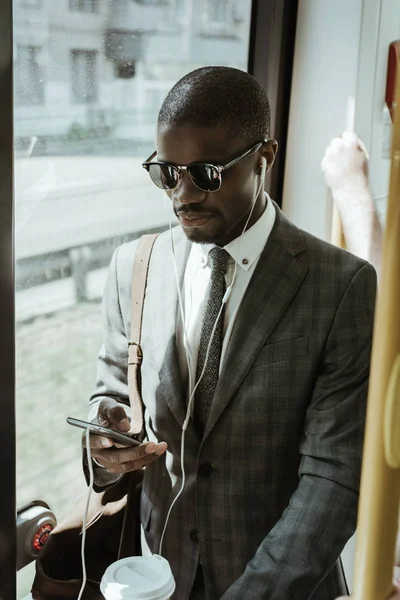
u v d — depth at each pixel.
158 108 1.81
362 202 1.78
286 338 1.24
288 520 1.20
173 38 1.77
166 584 1.10
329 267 1.27
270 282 1.26
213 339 1.28
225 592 1.19
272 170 1.94
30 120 1.53
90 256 1.75
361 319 1.24
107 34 1.63
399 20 1.77
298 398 1.24
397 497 0.55
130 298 1.40
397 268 0.51
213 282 1.29
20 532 1.63
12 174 1.33
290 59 1.91
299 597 1.16
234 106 1.16
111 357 1.45
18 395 1.65
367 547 0.56
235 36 1.87
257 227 1.27
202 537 1.30
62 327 1.72
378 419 0.53
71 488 1.82
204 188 1.14
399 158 0.51
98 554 1.48
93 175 1.70
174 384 1.30
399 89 0.52
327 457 1.21
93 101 1.64
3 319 1.38
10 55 1.29
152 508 1.39
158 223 1.90
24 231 1.58
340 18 1.82
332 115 1.89
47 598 1.39
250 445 1.25
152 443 1.26
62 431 1.78
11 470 1.45
